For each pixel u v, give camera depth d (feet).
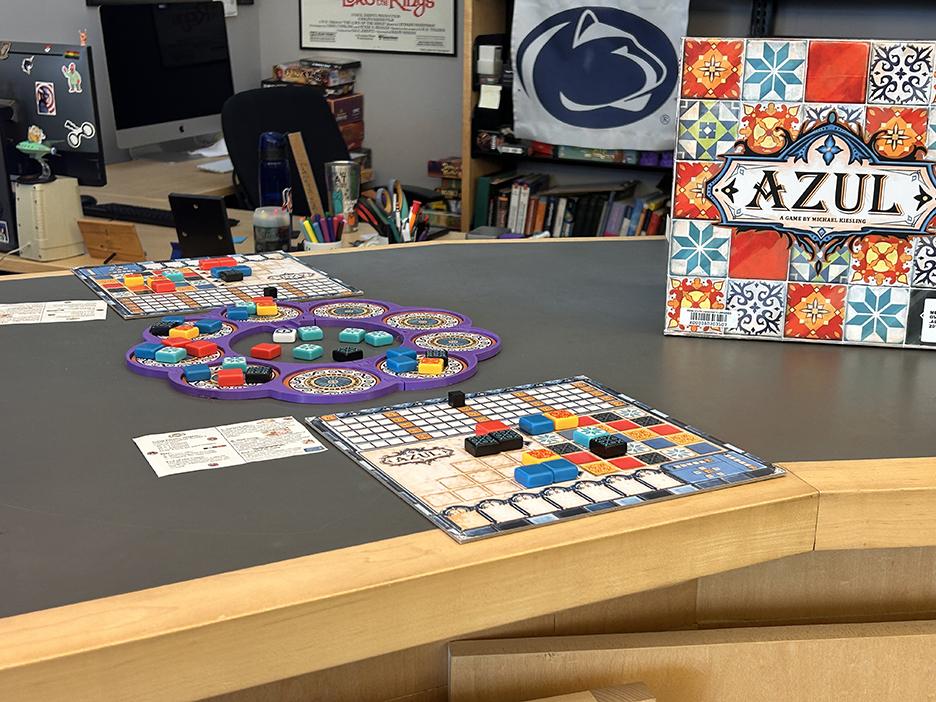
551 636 3.14
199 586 2.44
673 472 3.06
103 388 3.83
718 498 2.90
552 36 12.68
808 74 4.18
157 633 2.25
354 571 2.50
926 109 4.12
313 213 9.76
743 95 4.25
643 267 5.80
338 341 4.40
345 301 4.97
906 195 4.21
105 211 10.02
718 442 3.30
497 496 2.89
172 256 8.23
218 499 2.92
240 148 11.44
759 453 3.25
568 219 13.44
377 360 4.07
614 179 14.06
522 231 13.67
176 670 2.29
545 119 13.02
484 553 2.58
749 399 3.75
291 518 2.79
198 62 13.11
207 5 13.11
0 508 2.86
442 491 2.93
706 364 4.16
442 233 9.23
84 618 2.31
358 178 8.70
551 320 4.75
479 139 13.62
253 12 16.08
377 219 8.55
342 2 15.52
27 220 8.59
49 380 3.91
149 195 11.43
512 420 3.47
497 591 2.59
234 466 3.14
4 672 2.13
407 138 15.75
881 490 2.98
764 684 3.10
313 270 5.60
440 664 3.02
